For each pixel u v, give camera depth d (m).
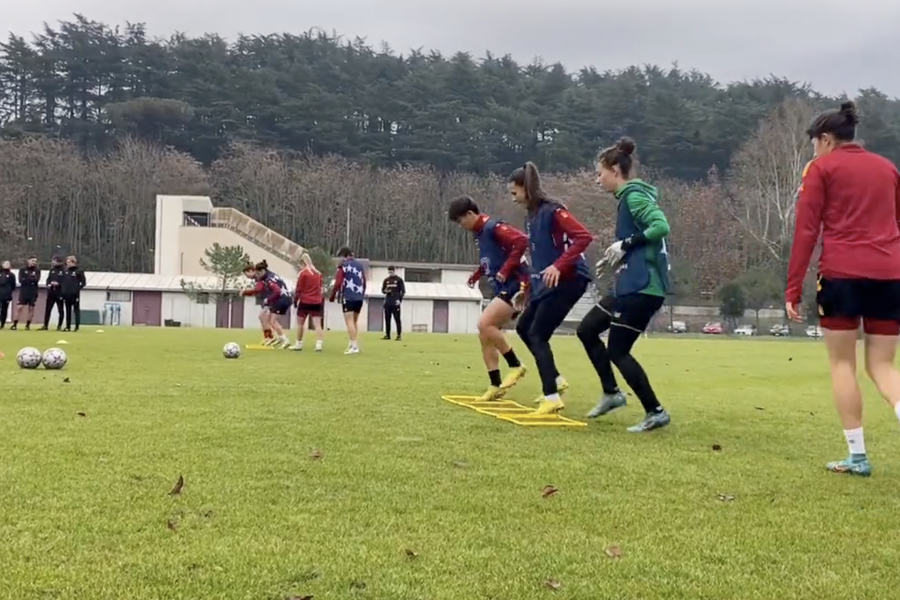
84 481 3.74
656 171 72.75
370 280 55.72
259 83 87.12
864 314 4.51
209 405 6.29
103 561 2.75
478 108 88.69
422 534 3.12
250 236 52.06
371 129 88.44
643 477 4.17
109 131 83.25
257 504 3.46
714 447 5.09
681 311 55.72
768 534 3.24
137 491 3.59
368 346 16.89
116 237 67.88
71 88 87.06
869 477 4.35
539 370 6.35
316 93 86.62
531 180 6.30
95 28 89.88
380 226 72.88
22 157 66.62
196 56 90.75
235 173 74.00
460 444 4.92
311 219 72.19
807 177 4.62
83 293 45.09
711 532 3.24
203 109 85.25
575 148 81.94
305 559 2.81
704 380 10.47
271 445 4.69
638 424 5.93
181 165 71.06
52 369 9.15
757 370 12.58
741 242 59.41
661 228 5.69
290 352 14.09
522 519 3.36
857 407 4.46
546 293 6.29
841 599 2.58
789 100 63.31
